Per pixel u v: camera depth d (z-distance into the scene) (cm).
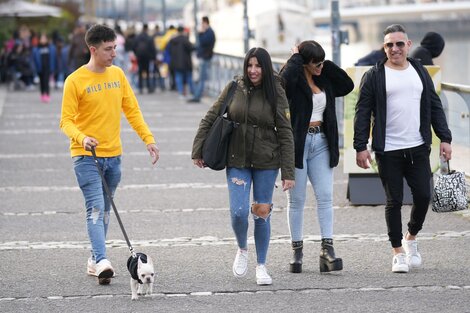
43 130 6481
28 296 2444
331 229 2633
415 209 2648
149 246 3020
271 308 2292
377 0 19575
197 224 3359
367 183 3641
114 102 2542
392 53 2594
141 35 9788
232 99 2452
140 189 4112
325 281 2544
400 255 2633
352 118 3616
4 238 3169
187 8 17450
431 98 2633
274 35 12131
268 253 2889
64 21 16850
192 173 4528
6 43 11919
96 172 2528
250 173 2470
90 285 2547
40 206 3753
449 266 2692
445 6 19062
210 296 2414
